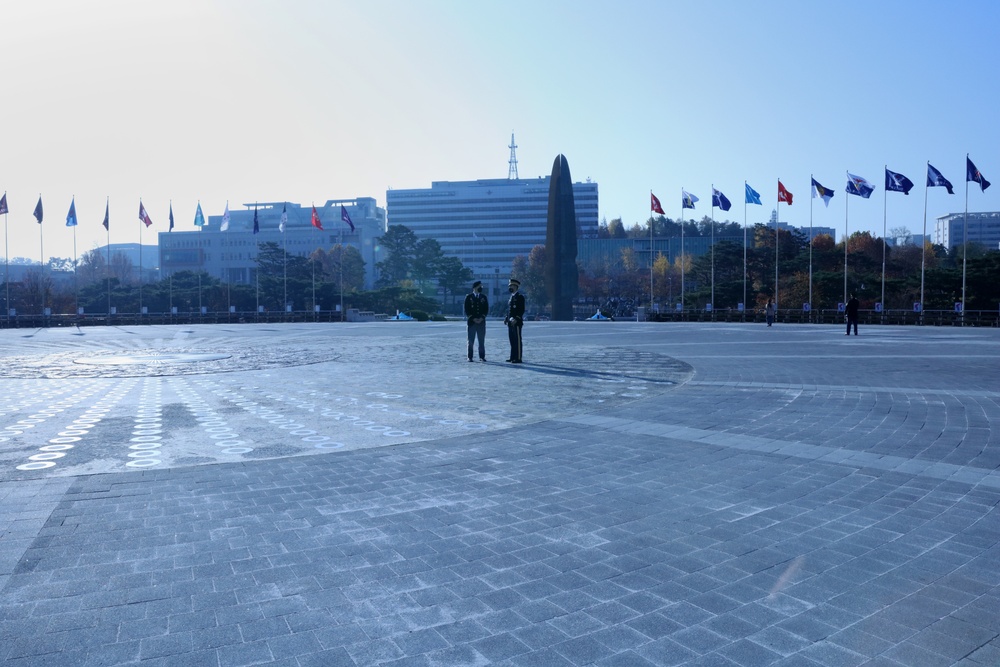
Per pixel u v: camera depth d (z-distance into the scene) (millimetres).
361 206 178000
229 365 20641
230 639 4035
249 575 4949
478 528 5926
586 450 8891
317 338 34750
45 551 5410
